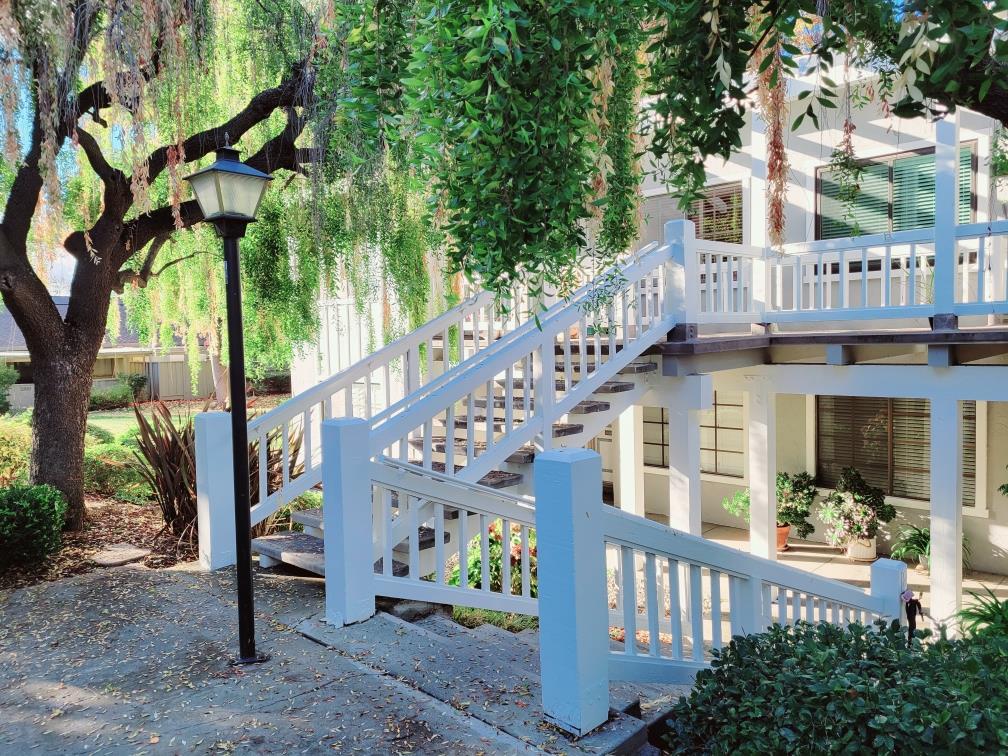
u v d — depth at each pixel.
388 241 5.14
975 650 2.39
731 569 3.10
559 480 2.32
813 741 1.83
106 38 3.65
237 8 4.93
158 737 2.36
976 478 6.97
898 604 3.93
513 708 2.52
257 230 5.54
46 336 5.05
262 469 4.50
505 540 3.94
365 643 3.11
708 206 7.71
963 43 1.50
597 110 2.15
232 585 3.97
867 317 5.55
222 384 10.02
